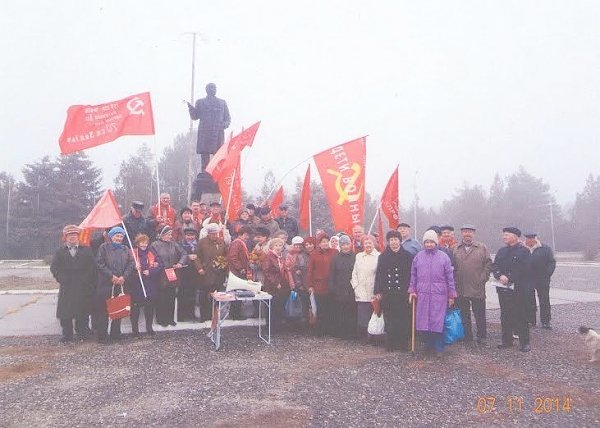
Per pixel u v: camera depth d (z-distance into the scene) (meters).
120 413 5.34
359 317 8.94
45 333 9.89
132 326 9.26
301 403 5.64
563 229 61.66
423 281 7.91
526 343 8.27
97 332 9.05
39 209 55.38
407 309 8.31
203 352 8.12
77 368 7.18
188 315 10.42
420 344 8.85
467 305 9.20
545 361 7.59
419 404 5.62
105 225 9.21
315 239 10.21
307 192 12.65
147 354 7.98
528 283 8.28
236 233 11.30
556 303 14.02
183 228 11.10
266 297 8.61
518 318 8.35
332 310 9.55
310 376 6.76
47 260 38.25
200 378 6.64
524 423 5.06
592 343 7.47
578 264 34.06
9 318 11.61
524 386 6.30
